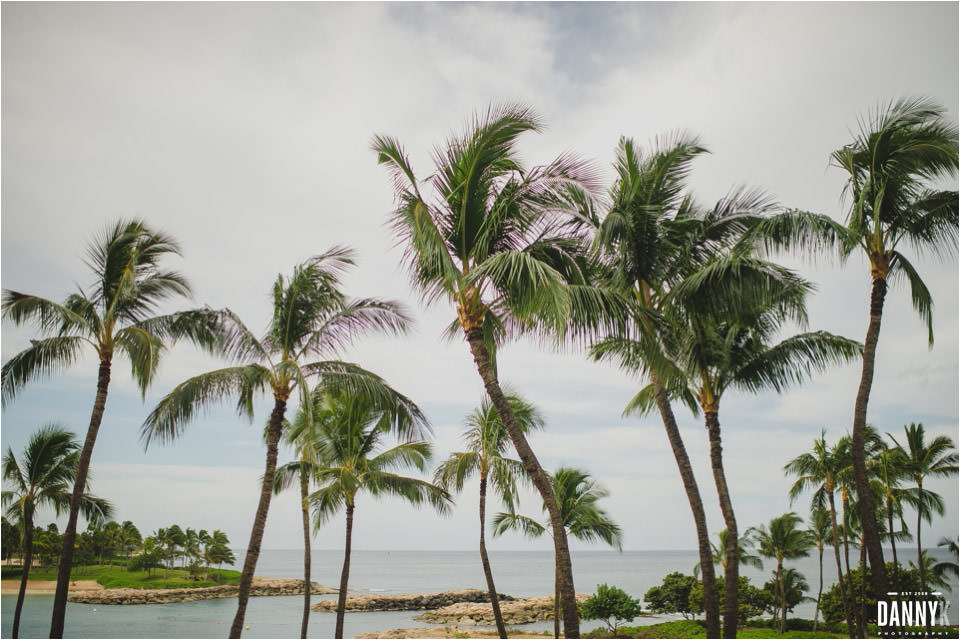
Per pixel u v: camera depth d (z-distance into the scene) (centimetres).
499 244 1139
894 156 1194
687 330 1354
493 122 1029
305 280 1498
